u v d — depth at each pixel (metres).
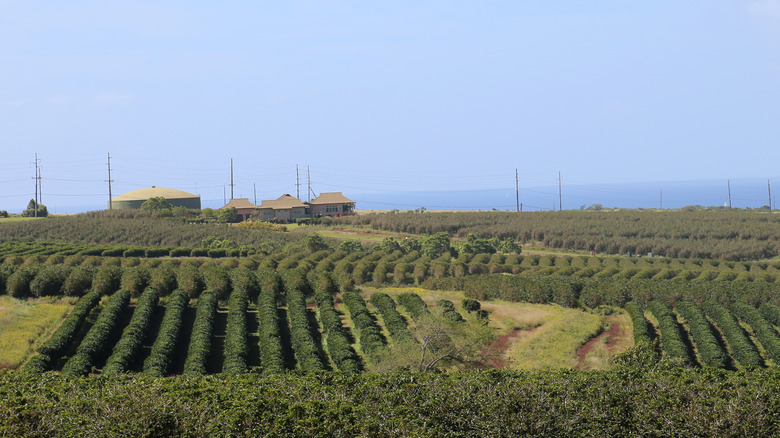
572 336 61.25
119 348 52.97
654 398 35.94
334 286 74.31
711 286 75.75
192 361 51.44
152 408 32.34
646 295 73.81
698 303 73.06
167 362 51.94
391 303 67.44
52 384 39.50
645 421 34.19
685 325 67.06
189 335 59.78
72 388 38.06
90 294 65.94
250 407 33.25
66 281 68.44
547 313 69.44
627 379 39.66
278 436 31.17
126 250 102.75
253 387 37.69
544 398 34.94
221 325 63.06
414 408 34.44
